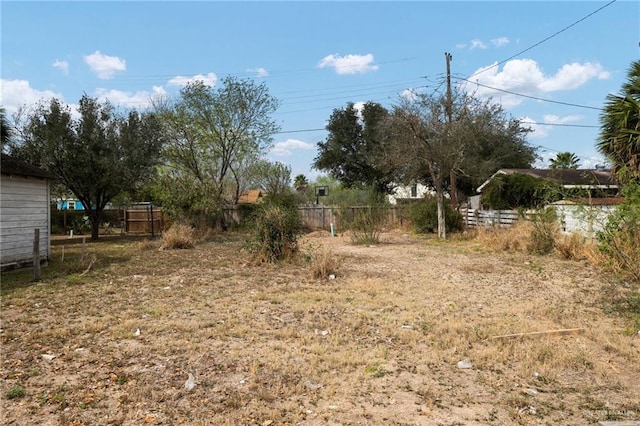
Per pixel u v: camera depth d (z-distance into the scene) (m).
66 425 2.90
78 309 6.05
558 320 5.38
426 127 16.02
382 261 10.92
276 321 5.39
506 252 12.42
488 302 6.41
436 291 7.18
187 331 4.95
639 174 8.38
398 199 26.69
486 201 19.88
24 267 10.04
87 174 17.30
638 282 7.28
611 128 10.33
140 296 6.89
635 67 10.13
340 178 33.84
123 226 24.59
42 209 10.71
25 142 16.56
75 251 14.00
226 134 21.86
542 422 2.93
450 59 18.70
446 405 3.18
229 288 7.51
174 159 21.30
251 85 21.75
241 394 3.36
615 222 7.32
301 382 3.57
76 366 3.93
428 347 4.43
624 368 3.88
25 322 5.37
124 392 3.39
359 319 5.46
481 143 22.19
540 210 12.51
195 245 15.55
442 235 16.92
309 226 22.50
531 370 3.80
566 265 9.78
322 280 8.23
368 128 30.23
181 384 3.54
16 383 3.55
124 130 17.77
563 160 29.98
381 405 3.18
